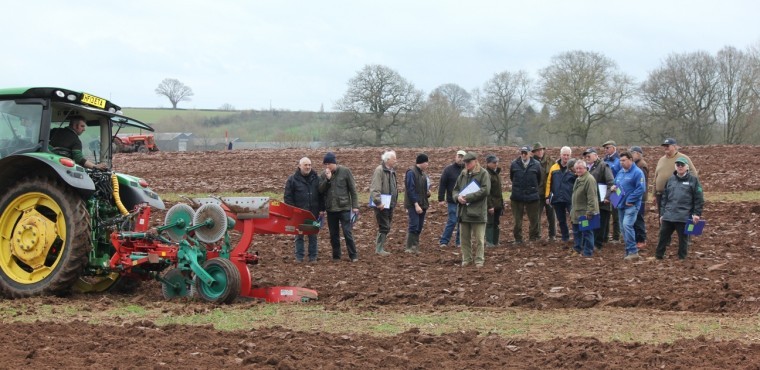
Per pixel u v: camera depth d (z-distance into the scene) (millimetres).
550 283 11398
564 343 7816
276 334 8219
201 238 10414
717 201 21375
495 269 13203
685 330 8539
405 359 7082
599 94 52594
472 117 60750
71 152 11078
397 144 55000
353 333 8391
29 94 10664
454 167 16453
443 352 7441
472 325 8867
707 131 53438
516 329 8641
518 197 16609
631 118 53719
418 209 15531
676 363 6984
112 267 10703
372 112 54312
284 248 16406
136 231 11070
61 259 10477
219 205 10492
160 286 11797
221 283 10203
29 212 10812
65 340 7734
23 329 8234
